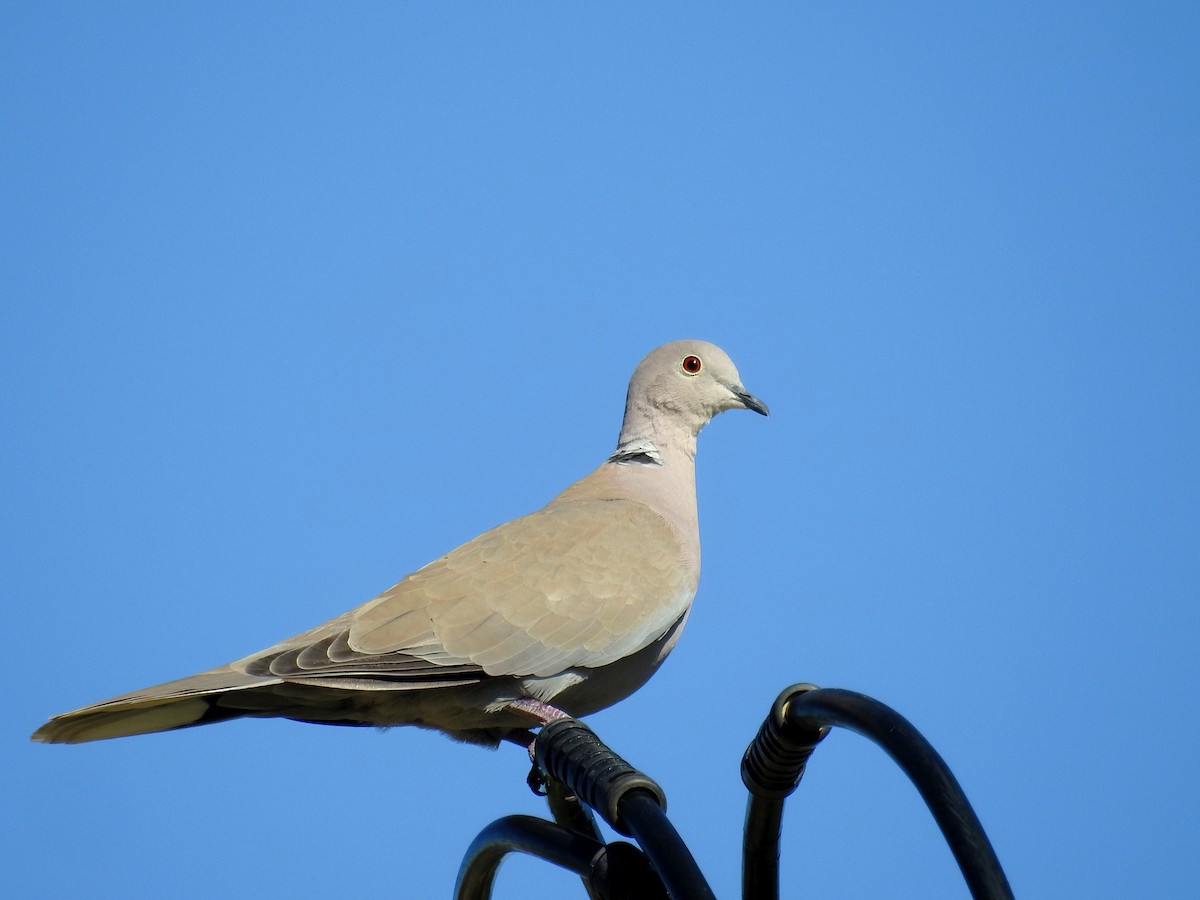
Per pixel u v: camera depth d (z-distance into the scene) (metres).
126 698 10.06
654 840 6.89
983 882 5.79
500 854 8.24
